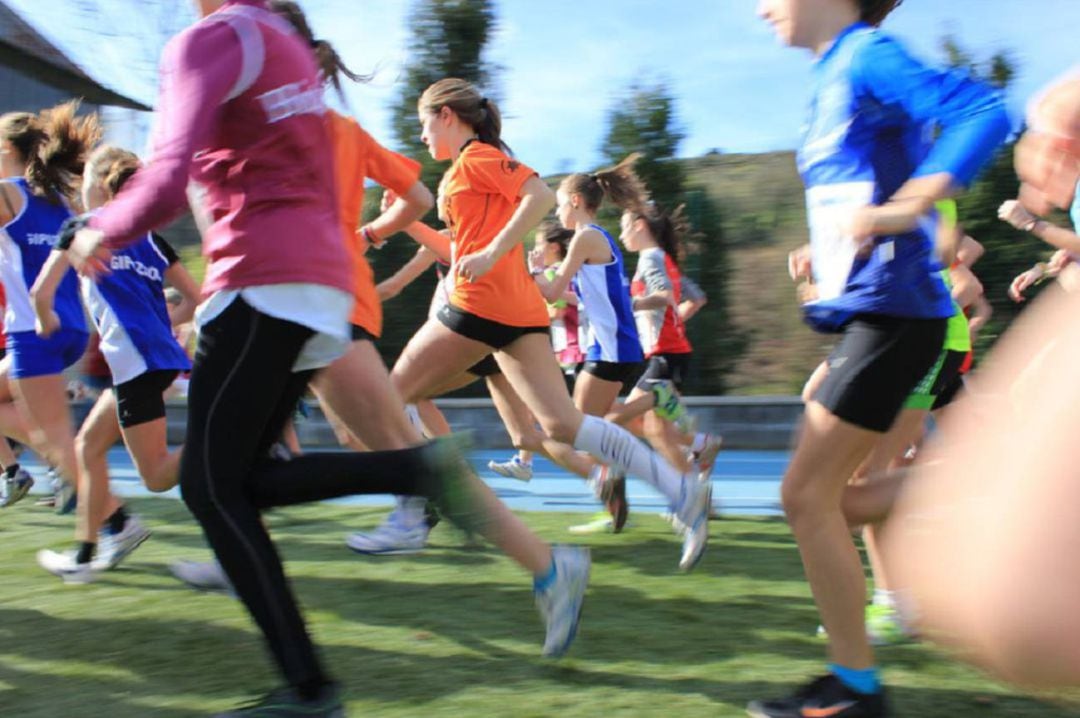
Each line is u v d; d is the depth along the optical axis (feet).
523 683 10.00
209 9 9.03
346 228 13.26
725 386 37.35
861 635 8.85
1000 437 3.48
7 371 18.15
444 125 15.01
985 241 33.65
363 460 8.79
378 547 16.08
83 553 14.51
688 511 14.16
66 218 16.14
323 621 12.29
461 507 9.07
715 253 37.91
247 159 8.29
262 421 8.43
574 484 25.82
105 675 10.34
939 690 9.81
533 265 24.31
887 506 8.77
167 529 19.11
